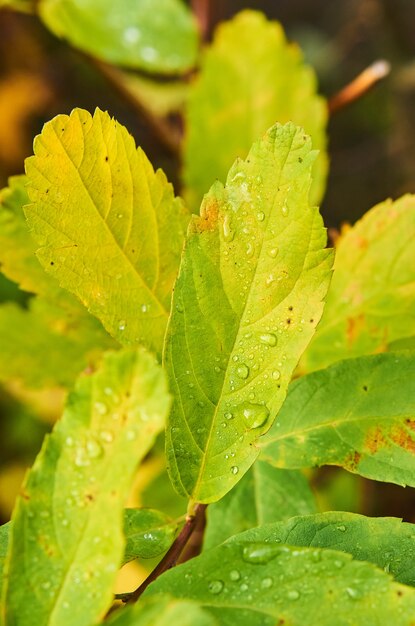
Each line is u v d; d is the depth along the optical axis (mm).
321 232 173
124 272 185
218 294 174
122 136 181
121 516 153
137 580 253
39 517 155
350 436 188
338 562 161
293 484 207
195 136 265
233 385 174
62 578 154
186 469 174
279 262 174
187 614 146
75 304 226
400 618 156
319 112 264
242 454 173
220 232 174
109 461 154
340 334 213
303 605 159
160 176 187
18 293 285
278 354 174
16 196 219
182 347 172
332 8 635
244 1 643
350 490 269
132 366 153
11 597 154
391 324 211
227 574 162
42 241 177
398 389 190
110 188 181
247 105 266
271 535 174
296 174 173
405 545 173
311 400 191
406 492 265
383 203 215
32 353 231
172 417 172
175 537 179
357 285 214
